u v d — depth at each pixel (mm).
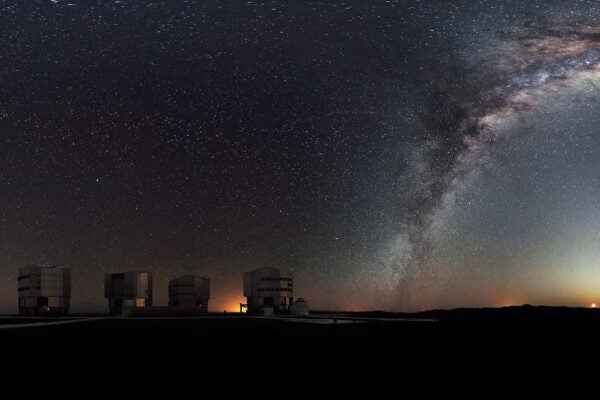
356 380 15273
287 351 23281
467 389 13820
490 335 32094
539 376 15992
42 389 14078
